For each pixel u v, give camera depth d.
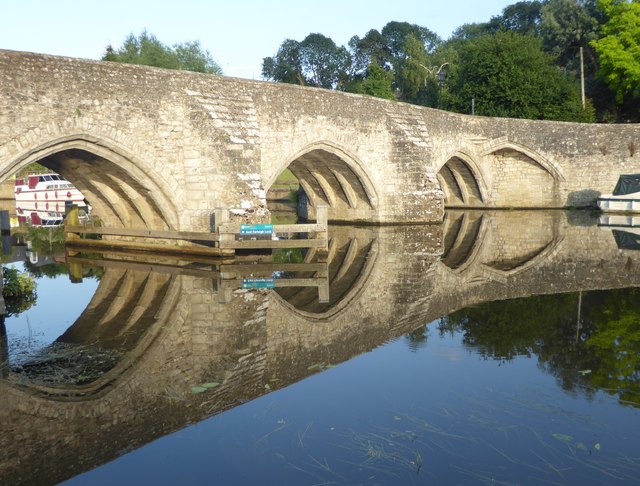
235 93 18.22
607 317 9.19
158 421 5.53
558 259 15.20
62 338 8.44
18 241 21.41
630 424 5.27
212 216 16.83
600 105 42.62
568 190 31.47
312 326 9.00
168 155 16.42
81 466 4.70
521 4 61.66
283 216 32.00
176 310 10.09
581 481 4.32
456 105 37.16
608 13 36.91
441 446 4.89
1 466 4.73
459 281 12.52
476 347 7.70
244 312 9.93
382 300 10.76
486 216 28.22
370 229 23.12
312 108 21.12
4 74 13.18
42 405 5.96
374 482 4.34
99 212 20.31
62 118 14.18
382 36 78.62
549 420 5.36
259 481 4.40
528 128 30.91
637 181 28.23
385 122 24.31
